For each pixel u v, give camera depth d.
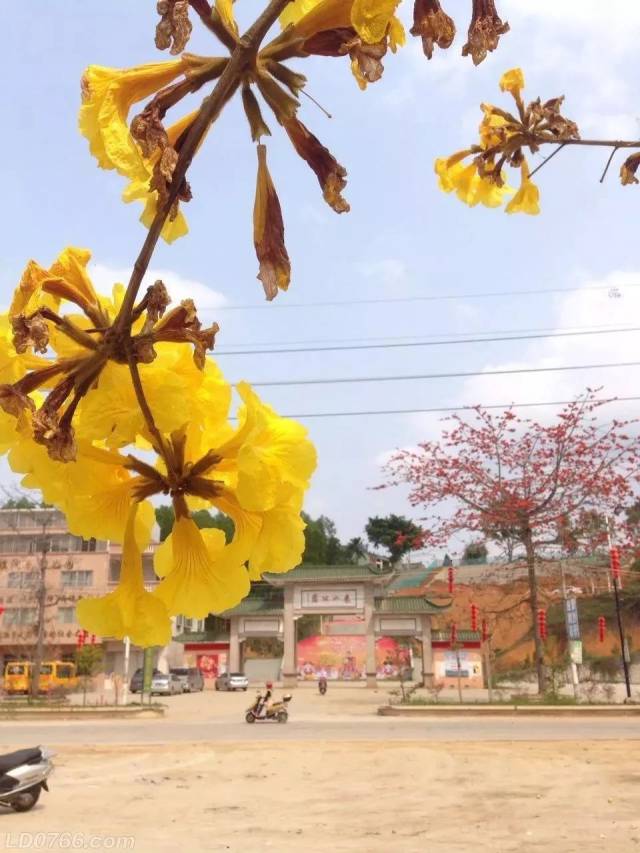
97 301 0.99
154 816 8.25
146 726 19.22
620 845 6.70
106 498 1.00
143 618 0.93
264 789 9.95
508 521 20.50
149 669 25.56
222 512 1.03
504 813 8.23
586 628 37.62
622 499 20.09
